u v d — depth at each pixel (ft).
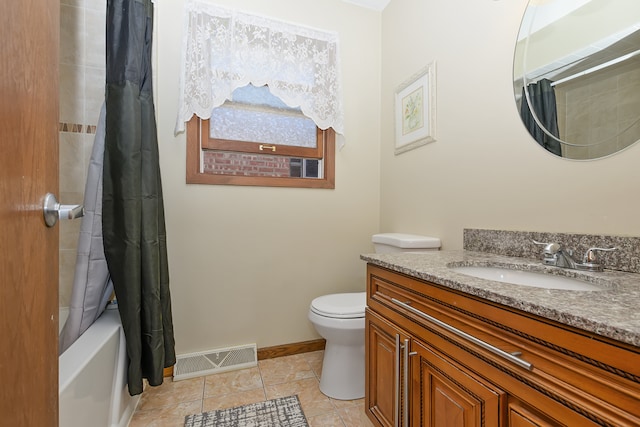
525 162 3.81
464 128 4.76
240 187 6.24
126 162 3.95
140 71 4.24
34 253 1.74
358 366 5.04
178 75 5.76
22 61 1.63
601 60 3.10
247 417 4.50
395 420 3.37
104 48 5.07
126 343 4.06
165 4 5.67
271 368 5.96
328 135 6.95
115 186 3.97
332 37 6.59
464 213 4.77
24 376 1.63
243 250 6.26
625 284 2.39
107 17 4.04
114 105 3.99
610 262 2.91
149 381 4.20
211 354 5.94
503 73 4.10
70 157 4.91
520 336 2.00
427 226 5.63
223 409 4.68
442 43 5.25
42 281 1.83
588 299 1.97
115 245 3.97
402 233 6.38
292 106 6.21
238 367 5.89
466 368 2.44
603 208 3.04
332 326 4.81
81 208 2.11
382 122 7.27
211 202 6.04
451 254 4.19
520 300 1.95
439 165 5.32
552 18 3.55
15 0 1.55
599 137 3.09
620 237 2.85
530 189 3.75
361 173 7.22
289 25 6.23
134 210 4.00
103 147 4.16
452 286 2.55
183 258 5.86
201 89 5.62
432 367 2.83
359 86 7.17
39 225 1.80
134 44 4.07
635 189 2.81
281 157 6.75
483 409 2.25
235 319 6.20
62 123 4.88
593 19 3.17
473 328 2.39
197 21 5.64
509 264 3.41
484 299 2.30
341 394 4.94
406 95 6.24
